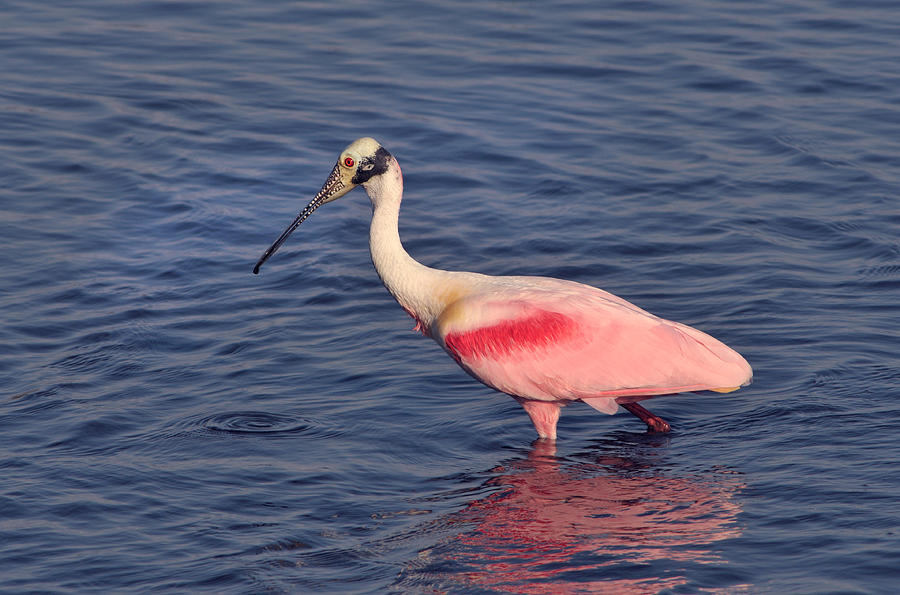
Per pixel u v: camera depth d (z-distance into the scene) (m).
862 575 9.16
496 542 10.05
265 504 10.83
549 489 11.14
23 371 13.76
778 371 13.42
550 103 22.95
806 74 24.14
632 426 12.77
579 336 12.12
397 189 13.20
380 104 22.89
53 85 23.50
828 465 11.22
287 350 14.35
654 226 18.03
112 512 10.63
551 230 18.02
